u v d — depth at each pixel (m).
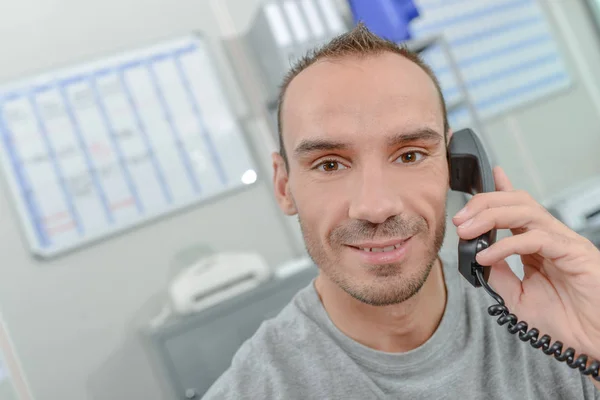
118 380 1.83
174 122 1.98
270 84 2.02
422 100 0.65
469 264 0.70
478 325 0.74
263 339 0.73
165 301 1.90
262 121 2.06
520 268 0.78
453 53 2.29
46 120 1.87
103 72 1.93
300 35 1.81
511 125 2.34
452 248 0.82
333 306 0.72
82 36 1.93
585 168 2.41
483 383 0.71
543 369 0.73
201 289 1.64
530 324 0.71
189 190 1.97
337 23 1.85
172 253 1.93
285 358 0.70
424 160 0.65
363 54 0.66
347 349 0.70
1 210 1.80
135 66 1.96
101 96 1.92
